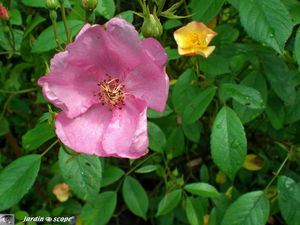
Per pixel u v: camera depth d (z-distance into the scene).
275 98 0.24
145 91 0.16
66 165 0.18
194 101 0.20
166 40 0.25
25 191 0.17
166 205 0.23
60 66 0.14
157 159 0.27
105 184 0.24
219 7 0.18
